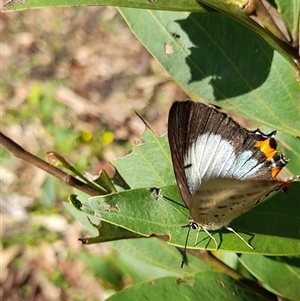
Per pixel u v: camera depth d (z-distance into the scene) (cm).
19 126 48
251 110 12
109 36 52
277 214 11
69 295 37
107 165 43
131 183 14
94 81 49
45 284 38
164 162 14
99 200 10
